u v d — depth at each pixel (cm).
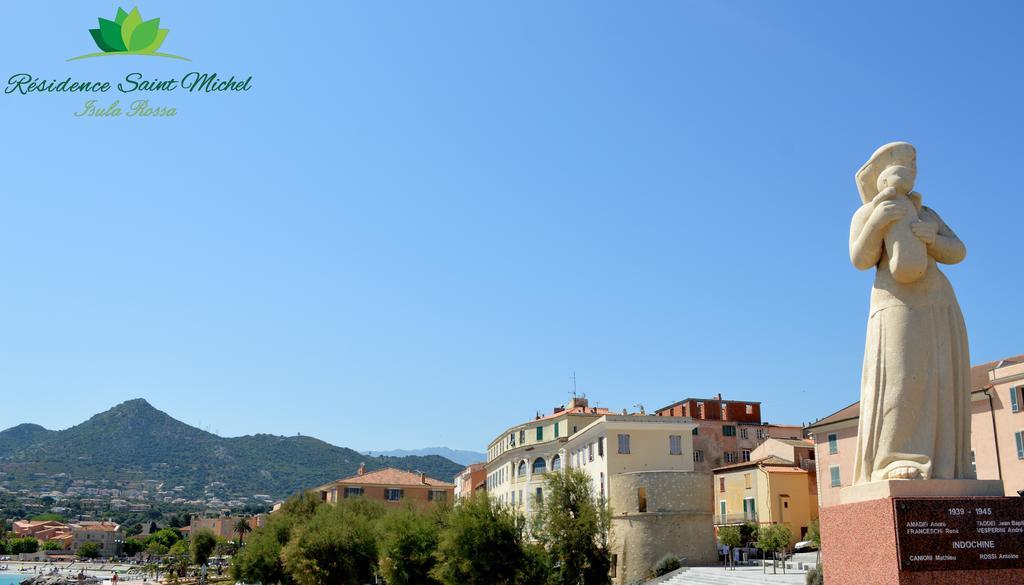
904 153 1299
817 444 6388
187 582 11325
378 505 7731
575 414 8700
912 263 1242
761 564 5628
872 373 1282
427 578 5084
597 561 5047
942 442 1229
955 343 1262
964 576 1128
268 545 6919
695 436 9338
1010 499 1170
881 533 1156
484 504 4662
